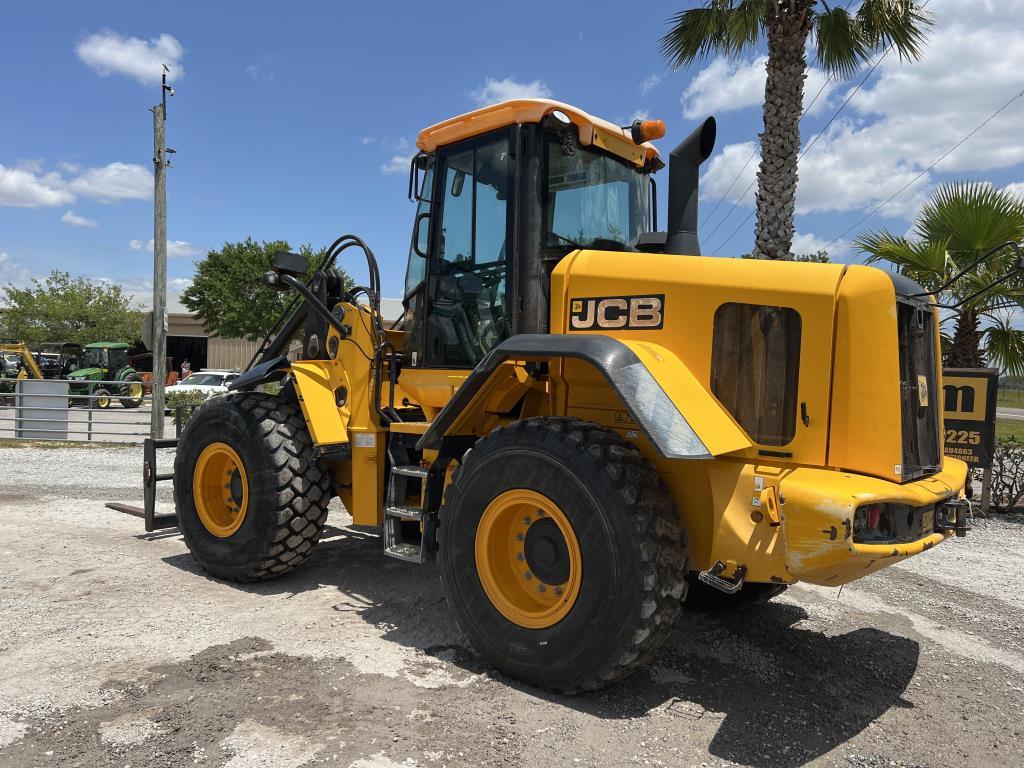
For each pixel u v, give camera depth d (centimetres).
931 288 883
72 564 529
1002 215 845
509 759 271
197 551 508
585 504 311
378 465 479
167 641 379
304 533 484
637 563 300
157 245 1066
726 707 323
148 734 281
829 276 318
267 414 490
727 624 434
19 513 717
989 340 928
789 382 319
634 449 327
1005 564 599
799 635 421
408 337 480
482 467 350
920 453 338
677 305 343
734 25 1004
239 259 3412
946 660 391
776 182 948
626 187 469
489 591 346
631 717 309
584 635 309
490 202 424
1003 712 330
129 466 1055
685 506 329
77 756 265
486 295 423
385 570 530
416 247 471
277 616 425
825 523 279
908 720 319
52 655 358
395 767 262
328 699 315
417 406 495
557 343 325
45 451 1225
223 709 303
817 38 1045
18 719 292
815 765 277
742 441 319
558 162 416
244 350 4116
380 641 388
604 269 367
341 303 519
